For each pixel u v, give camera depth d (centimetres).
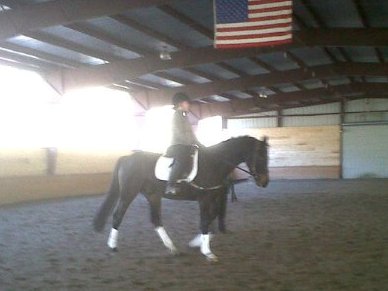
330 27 1327
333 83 2386
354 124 2564
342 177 2581
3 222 912
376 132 2536
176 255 605
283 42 773
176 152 570
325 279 486
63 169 1563
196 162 562
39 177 1428
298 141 2658
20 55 1254
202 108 2497
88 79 1423
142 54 1404
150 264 559
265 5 784
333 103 2620
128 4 906
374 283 470
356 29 1285
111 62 1431
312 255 603
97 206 1226
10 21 957
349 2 1118
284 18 775
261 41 784
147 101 1936
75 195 1591
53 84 1442
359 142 2562
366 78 2261
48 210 1123
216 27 798
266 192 1656
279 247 656
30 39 1146
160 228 617
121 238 738
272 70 1878
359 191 1636
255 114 2747
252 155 579
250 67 1794
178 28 1227
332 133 2606
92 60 1413
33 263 569
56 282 484
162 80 1806
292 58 1691
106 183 1786
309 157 2638
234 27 792
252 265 549
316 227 836
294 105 2666
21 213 1059
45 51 1271
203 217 575
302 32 1323
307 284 467
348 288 453
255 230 805
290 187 1911
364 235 751
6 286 470
